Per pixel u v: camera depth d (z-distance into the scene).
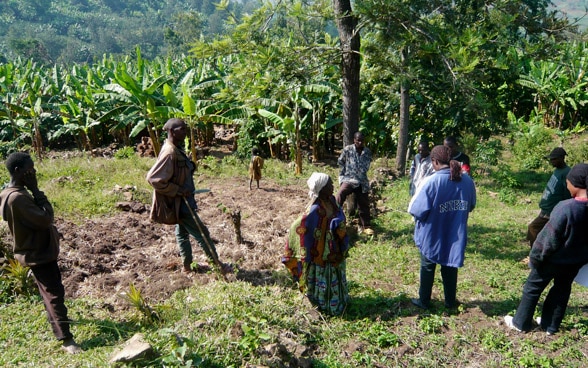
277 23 7.52
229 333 4.02
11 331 4.19
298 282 4.85
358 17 7.08
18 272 4.88
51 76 21.70
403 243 7.20
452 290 4.89
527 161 13.59
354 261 6.45
